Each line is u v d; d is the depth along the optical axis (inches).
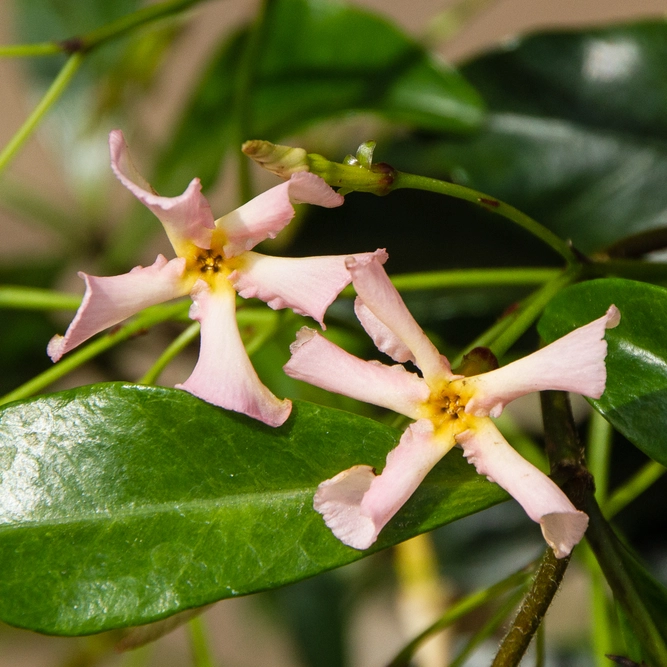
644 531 9.9
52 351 7.5
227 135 10.4
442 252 10.1
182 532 7.6
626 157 10.1
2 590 7.5
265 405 7.6
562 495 7.3
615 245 8.4
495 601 10.8
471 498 7.6
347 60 10.2
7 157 9.2
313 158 7.6
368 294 7.5
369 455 7.7
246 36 10.0
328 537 7.6
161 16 9.4
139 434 7.7
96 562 7.5
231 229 7.6
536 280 8.6
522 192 10.2
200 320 7.6
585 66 10.4
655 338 7.8
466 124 10.4
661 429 7.7
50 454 7.6
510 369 7.5
